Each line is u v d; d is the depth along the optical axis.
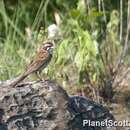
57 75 13.76
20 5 17.69
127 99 14.07
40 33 13.63
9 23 17.27
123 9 17.89
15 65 14.12
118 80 14.77
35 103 10.73
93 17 14.40
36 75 11.95
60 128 10.73
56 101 10.77
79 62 13.66
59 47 13.55
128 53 15.90
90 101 11.30
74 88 14.05
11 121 10.63
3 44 15.67
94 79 13.84
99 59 13.82
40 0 17.70
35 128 10.69
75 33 13.96
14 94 10.70
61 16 16.66
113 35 15.30
